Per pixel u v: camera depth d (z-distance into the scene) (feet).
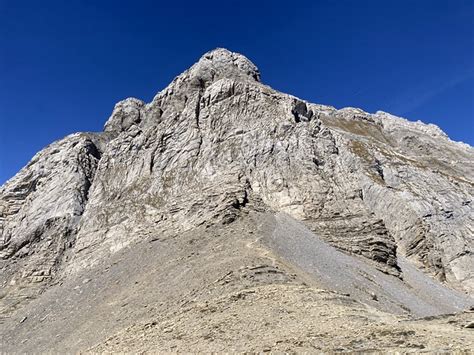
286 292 131.13
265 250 175.73
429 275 266.98
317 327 98.73
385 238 237.25
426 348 71.87
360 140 480.64
